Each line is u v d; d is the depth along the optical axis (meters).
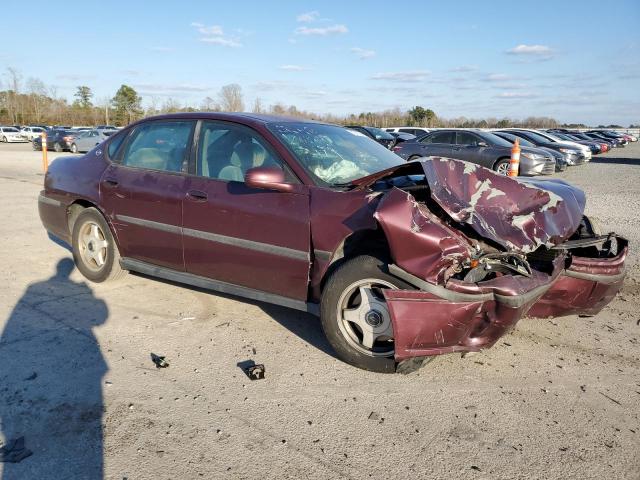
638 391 3.13
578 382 3.22
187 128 4.11
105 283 4.75
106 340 3.60
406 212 2.87
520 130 22.95
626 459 2.49
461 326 2.89
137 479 2.26
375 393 3.01
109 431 2.59
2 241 6.30
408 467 2.38
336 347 3.29
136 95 68.75
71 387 2.97
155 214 4.08
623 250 3.75
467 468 2.39
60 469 2.30
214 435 2.58
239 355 3.44
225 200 3.67
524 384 3.17
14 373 3.10
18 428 2.58
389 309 2.91
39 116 69.56
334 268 3.29
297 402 2.89
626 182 15.05
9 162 18.52
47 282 4.78
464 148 14.33
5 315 3.97
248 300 4.43
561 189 3.75
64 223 4.92
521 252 3.03
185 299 4.43
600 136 43.88
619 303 4.62
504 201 3.09
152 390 2.98
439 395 3.01
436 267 2.83
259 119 3.93
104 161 4.58
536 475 2.36
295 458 2.43
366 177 3.32
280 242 3.44
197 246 3.87
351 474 2.33
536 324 4.11
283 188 3.38
